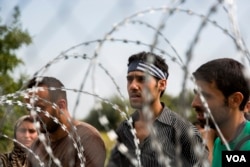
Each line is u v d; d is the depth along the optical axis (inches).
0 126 87.4
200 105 75.4
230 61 76.7
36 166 117.0
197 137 105.3
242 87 75.5
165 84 116.0
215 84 75.0
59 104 111.0
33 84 104.7
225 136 77.5
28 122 150.9
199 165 64.2
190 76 50.3
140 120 111.6
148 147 108.0
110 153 104.2
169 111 111.7
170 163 106.1
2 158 138.2
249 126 77.4
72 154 107.3
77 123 112.2
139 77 111.1
